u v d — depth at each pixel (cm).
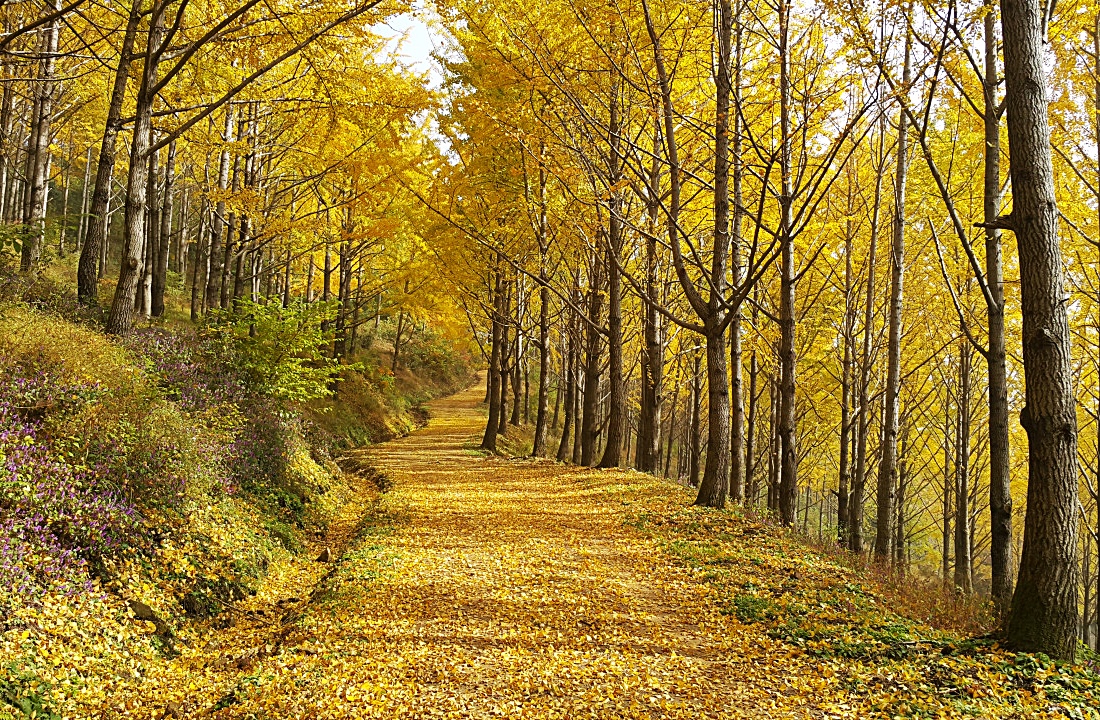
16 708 362
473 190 1582
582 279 2016
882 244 1541
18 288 977
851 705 454
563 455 2327
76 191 4056
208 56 1370
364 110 1285
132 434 729
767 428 2752
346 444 2067
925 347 1786
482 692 482
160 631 551
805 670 521
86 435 665
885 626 615
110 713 407
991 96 829
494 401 2347
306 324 1320
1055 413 541
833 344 1980
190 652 552
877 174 1325
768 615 644
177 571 640
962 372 1578
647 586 764
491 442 2333
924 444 2167
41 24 983
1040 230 550
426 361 4575
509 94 1386
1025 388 558
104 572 566
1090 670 519
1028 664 499
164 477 729
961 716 421
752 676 515
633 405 2933
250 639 603
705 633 618
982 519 2647
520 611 664
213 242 1891
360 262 2642
